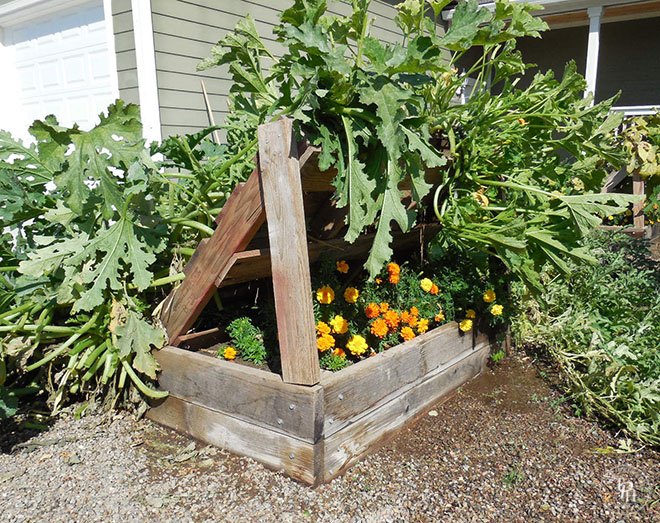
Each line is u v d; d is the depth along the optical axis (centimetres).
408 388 275
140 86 454
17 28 593
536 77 341
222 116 522
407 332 292
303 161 214
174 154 322
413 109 249
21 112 619
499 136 326
